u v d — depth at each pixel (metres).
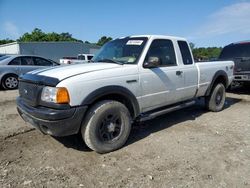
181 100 5.48
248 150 4.17
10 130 5.05
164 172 3.47
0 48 39.84
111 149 4.07
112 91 3.96
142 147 4.28
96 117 3.83
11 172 3.46
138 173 3.44
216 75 6.32
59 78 3.63
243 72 8.84
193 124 5.55
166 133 4.97
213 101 6.50
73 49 39.59
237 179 3.31
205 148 4.24
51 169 3.55
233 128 5.27
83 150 4.16
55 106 3.52
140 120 4.52
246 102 7.99
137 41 4.77
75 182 3.24
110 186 3.15
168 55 5.07
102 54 5.12
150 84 4.55
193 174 3.42
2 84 10.62
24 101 4.11
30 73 4.24
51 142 4.47
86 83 3.68
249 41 8.91
